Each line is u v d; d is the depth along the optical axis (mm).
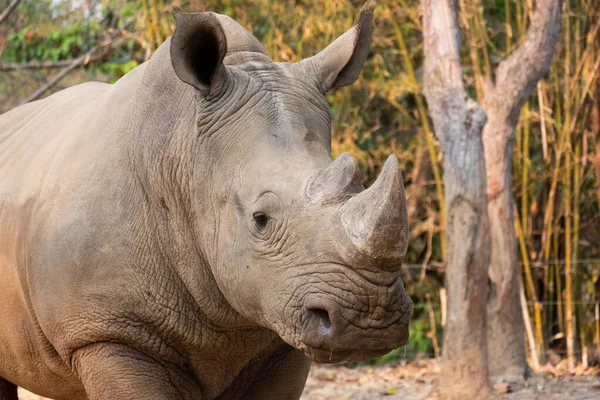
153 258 9945
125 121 10336
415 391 21062
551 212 24625
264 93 9320
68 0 34062
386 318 7938
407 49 28719
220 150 9234
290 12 27141
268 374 10859
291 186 8539
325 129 9352
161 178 9836
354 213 7891
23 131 12242
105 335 9984
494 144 20938
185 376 10336
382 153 29203
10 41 33406
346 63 9789
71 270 10000
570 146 24094
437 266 28750
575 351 24938
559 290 24625
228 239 9039
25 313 10922
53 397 11656
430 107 19531
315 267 8133
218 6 27453
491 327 21109
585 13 24531
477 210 19078
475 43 23672
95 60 31875
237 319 9930
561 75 24969
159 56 10328
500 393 19844
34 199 10734
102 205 10078
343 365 26938
